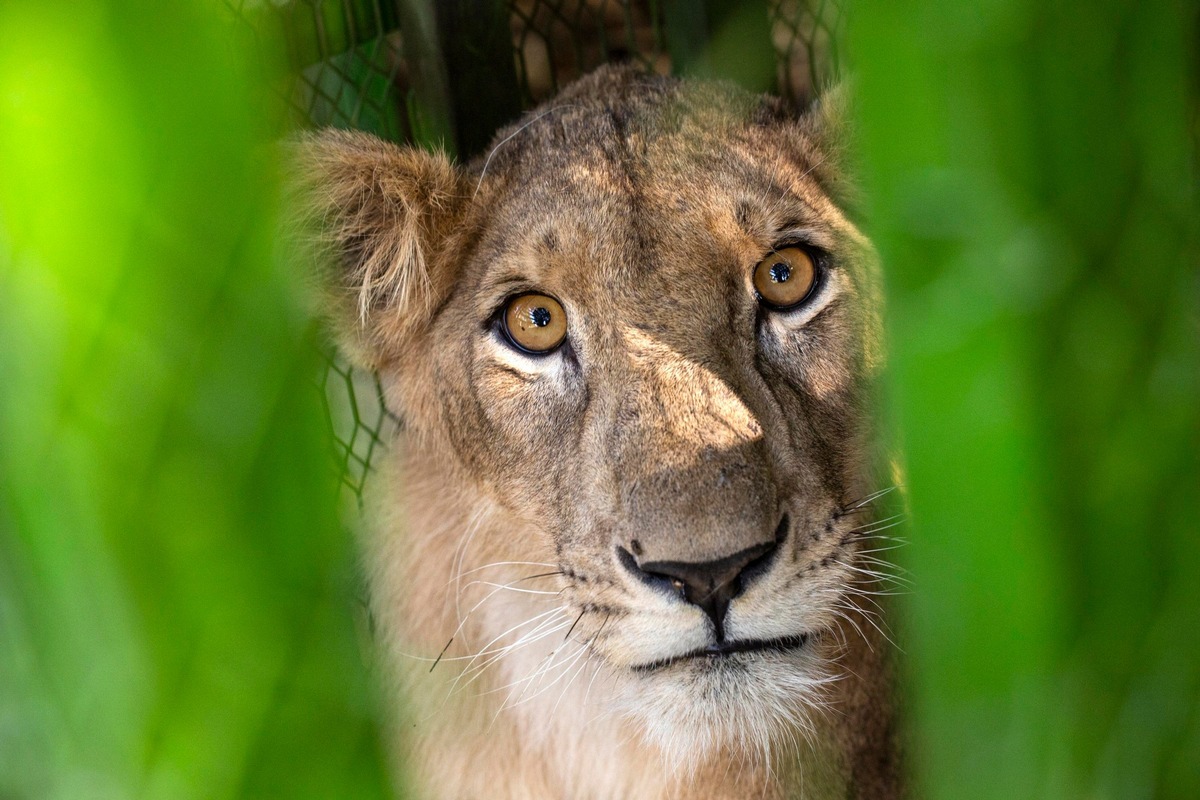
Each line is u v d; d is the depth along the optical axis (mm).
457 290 6324
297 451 1412
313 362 1612
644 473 5109
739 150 5859
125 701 1411
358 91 6844
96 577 1357
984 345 1491
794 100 8500
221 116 1282
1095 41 1431
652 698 5395
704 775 6336
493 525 6312
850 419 5883
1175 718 1566
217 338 1317
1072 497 1517
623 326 5531
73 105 1228
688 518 4953
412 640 6621
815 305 5809
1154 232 1476
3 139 1231
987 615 1572
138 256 1268
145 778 1432
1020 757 1597
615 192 5688
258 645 1428
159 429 1312
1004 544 1534
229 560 1376
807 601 5328
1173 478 1522
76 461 1308
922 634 1666
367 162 6117
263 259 1331
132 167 1246
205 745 1440
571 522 5637
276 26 2496
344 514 6309
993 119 1435
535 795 6672
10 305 1266
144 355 1289
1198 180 1512
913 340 1536
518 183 6129
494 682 6535
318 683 1500
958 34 1432
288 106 5535
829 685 6219
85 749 1433
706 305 5496
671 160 5773
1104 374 1484
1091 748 1565
